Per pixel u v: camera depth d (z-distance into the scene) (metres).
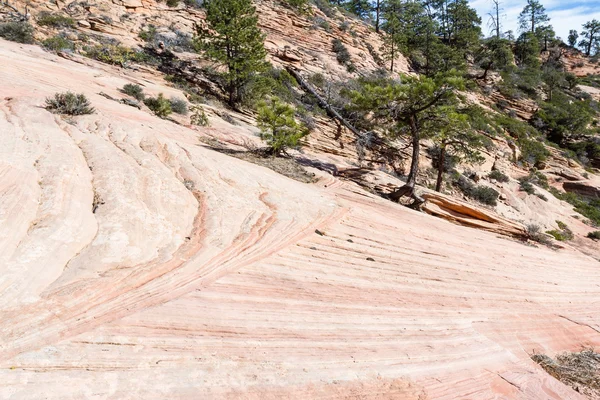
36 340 3.12
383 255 7.69
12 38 22.73
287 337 4.27
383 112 20.39
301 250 6.51
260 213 7.38
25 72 14.51
